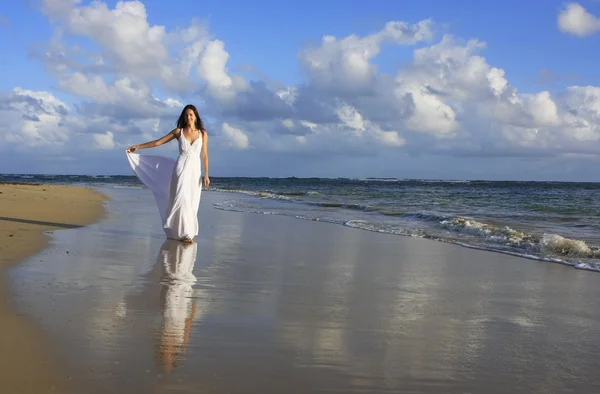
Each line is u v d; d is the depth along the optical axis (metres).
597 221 14.64
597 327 4.48
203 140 9.15
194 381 3.02
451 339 4.03
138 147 9.10
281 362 3.38
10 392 2.76
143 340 3.67
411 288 5.88
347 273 6.68
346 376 3.21
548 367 3.49
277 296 5.24
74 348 3.44
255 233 10.84
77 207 15.23
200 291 5.30
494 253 8.68
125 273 6.01
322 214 16.31
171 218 8.85
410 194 34.81
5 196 17.30
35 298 4.66
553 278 6.64
